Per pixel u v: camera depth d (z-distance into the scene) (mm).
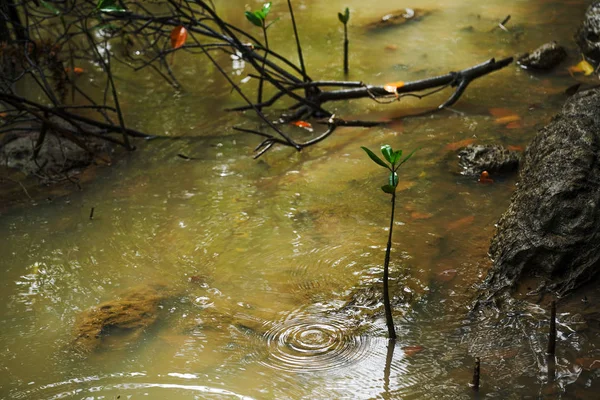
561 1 7410
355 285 3377
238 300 3324
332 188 4316
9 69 5801
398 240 3707
